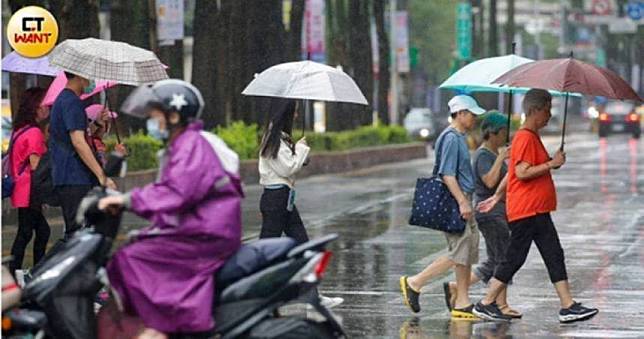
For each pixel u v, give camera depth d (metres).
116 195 18.22
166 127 17.97
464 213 26.80
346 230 46.53
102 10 79.00
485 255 39.09
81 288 18.25
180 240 17.69
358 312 28.58
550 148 118.69
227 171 17.86
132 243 17.97
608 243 42.28
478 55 151.25
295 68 27.58
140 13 66.19
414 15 176.38
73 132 26.00
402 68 119.31
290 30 82.75
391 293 31.42
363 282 33.28
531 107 26.31
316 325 17.92
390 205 57.12
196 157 17.64
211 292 17.67
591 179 73.44
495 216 27.89
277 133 27.64
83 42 26.72
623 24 197.88
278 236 27.95
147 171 59.19
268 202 27.78
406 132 101.62
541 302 30.08
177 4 66.00
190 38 119.38
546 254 26.84
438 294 31.34
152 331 17.70
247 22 76.38
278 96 27.25
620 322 27.33
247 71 76.75
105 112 30.05
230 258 17.86
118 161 18.64
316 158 77.62
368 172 82.31
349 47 98.19
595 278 34.19
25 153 29.28
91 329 18.33
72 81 26.41
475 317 27.52
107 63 26.44
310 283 17.52
